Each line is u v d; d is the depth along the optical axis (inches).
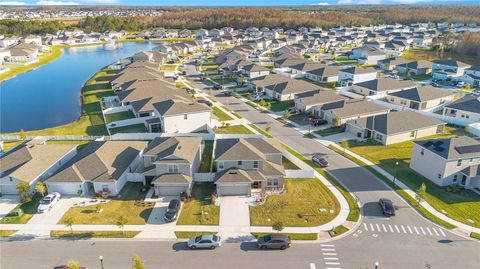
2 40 7839.6
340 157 2222.0
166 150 1918.1
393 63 4918.8
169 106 2723.9
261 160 1840.6
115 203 1732.3
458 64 4370.1
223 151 1897.1
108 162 1918.1
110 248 1407.5
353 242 1427.2
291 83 3634.4
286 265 1305.4
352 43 7721.5
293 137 2568.9
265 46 7386.8
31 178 1819.6
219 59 5492.1
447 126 2770.7
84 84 4532.5
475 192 1793.8
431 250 1376.7
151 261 1331.2
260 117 3026.6
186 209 1672.0
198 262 1325.0
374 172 2015.3
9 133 2807.6
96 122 2972.4
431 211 1632.6
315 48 6924.2
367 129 2508.6
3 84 4658.0
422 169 1968.5
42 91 4256.9
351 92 3752.5
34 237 1478.8
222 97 3661.4
